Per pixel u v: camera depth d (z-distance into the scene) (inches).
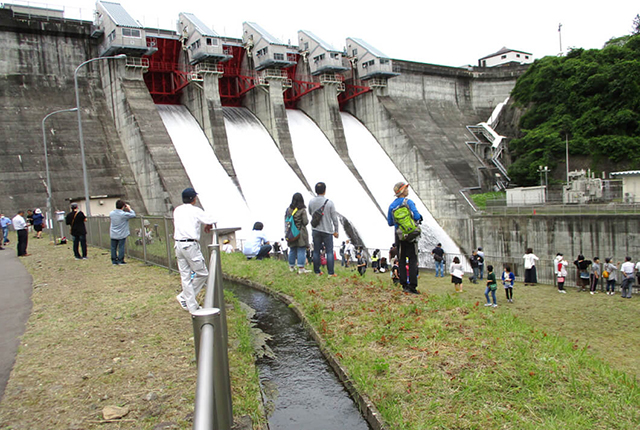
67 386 265.9
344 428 242.5
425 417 237.9
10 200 1515.7
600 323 821.9
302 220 583.2
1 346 339.9
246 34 2294.5
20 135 1641.2
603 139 2439.7
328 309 424.5
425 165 2412.6
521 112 2989.7
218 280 242.2
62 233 1056.2
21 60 1758.1
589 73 2650.1
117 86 1818.4
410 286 487.2
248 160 2034.9
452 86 3218.5
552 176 2514.8
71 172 1662.2
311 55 2421.3
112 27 1754.4
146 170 1692.9
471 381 269.9
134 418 229.1
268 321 427.2
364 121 2748.5
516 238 1886.1
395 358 308.3
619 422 237.5
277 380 300.0
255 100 2282.2
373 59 2581.2
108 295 497.0
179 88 2113.7
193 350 319.9
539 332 373.7
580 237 1648.6
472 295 1107.9
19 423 224.8
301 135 2373.3
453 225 2250.2
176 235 392.5
